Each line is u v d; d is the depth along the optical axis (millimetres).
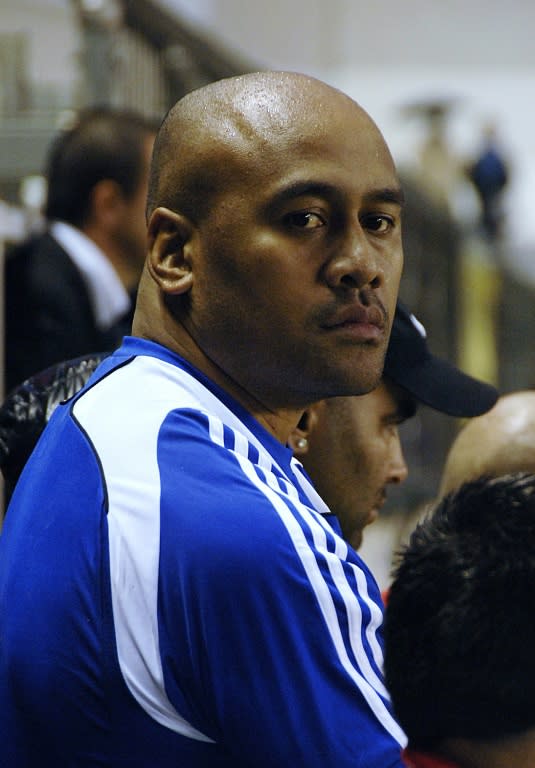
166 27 16469
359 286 4145
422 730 3650
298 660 3771
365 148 4207
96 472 4020
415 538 3852
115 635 3838
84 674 3883
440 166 48031
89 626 3881
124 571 3846
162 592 3799
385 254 4281
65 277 9758
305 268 4113
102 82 14828
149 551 3830
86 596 3895
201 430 4066
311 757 3768
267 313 4137
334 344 4152
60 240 9922
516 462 6652
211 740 3848
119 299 9945
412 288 20781
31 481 4297
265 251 4098
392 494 19312
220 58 17375
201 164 4195
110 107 14844
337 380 4203
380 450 5582
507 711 3490
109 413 4168
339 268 4105
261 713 3760
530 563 3547
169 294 4344
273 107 4184
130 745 3855
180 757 3846
